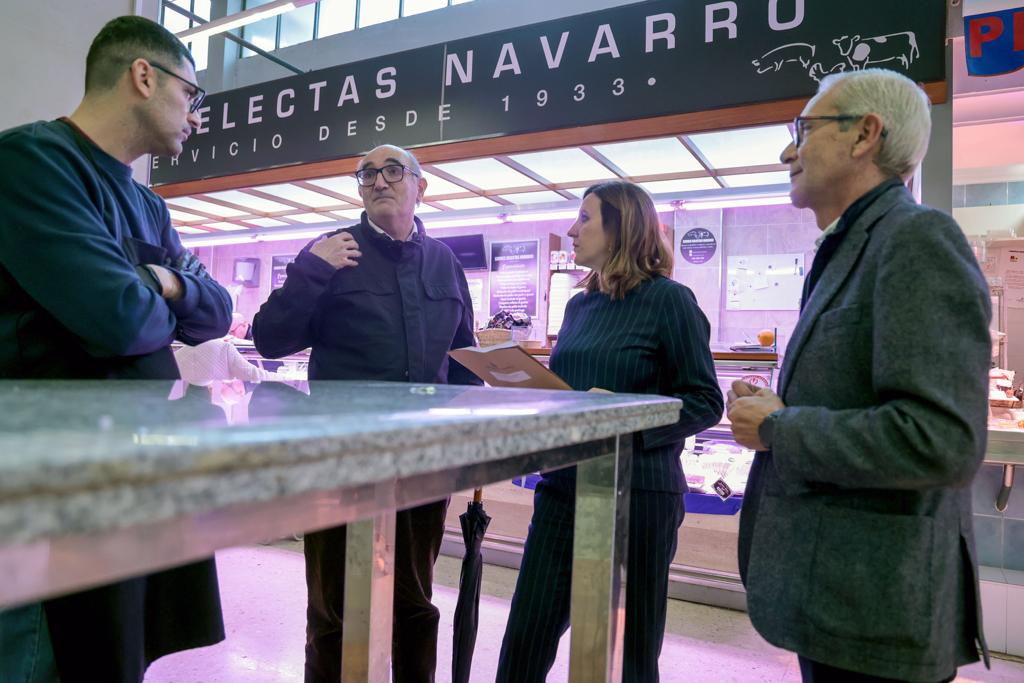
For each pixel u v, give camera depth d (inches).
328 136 136.3
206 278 52.9
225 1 333.1
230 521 15.0
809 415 37.3
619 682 34.7
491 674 87.9
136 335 42.5
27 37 87.0
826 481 36.4
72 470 10.0
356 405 21.5
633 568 58.4
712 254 227.8
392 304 73.5
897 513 36.1
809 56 97.0
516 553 133.6
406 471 16.4
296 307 69.4
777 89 99.0
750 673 92.2
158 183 159.3
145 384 27.4
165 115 49.3
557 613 60.0
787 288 217.8
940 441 32.4
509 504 137.2
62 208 41.4
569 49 113.0
